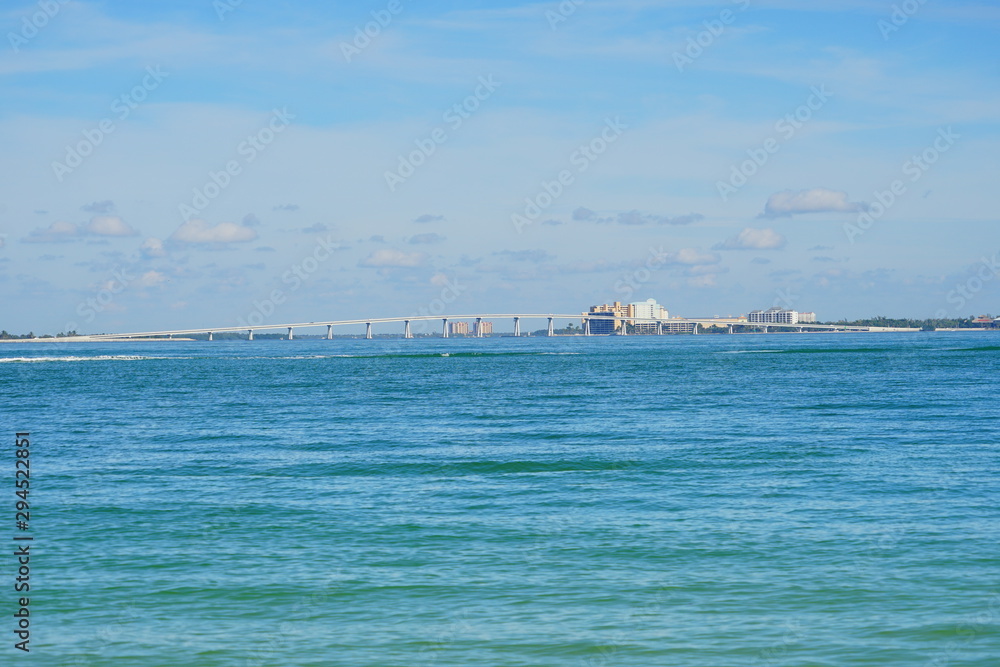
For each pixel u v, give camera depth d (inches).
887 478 1386.6
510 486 1379.2
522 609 799.7
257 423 2394.2
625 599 819.4
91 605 828.0
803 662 679.1
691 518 1128.2
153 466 1633.9
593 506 1216.2
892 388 3324.3
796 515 1133.1
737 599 813.9
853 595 818.2
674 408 2687.0
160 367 6205.7
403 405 2925.7
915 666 669.9
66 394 3673.7
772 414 2445.9
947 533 1024.2
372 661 695.7
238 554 992.2
